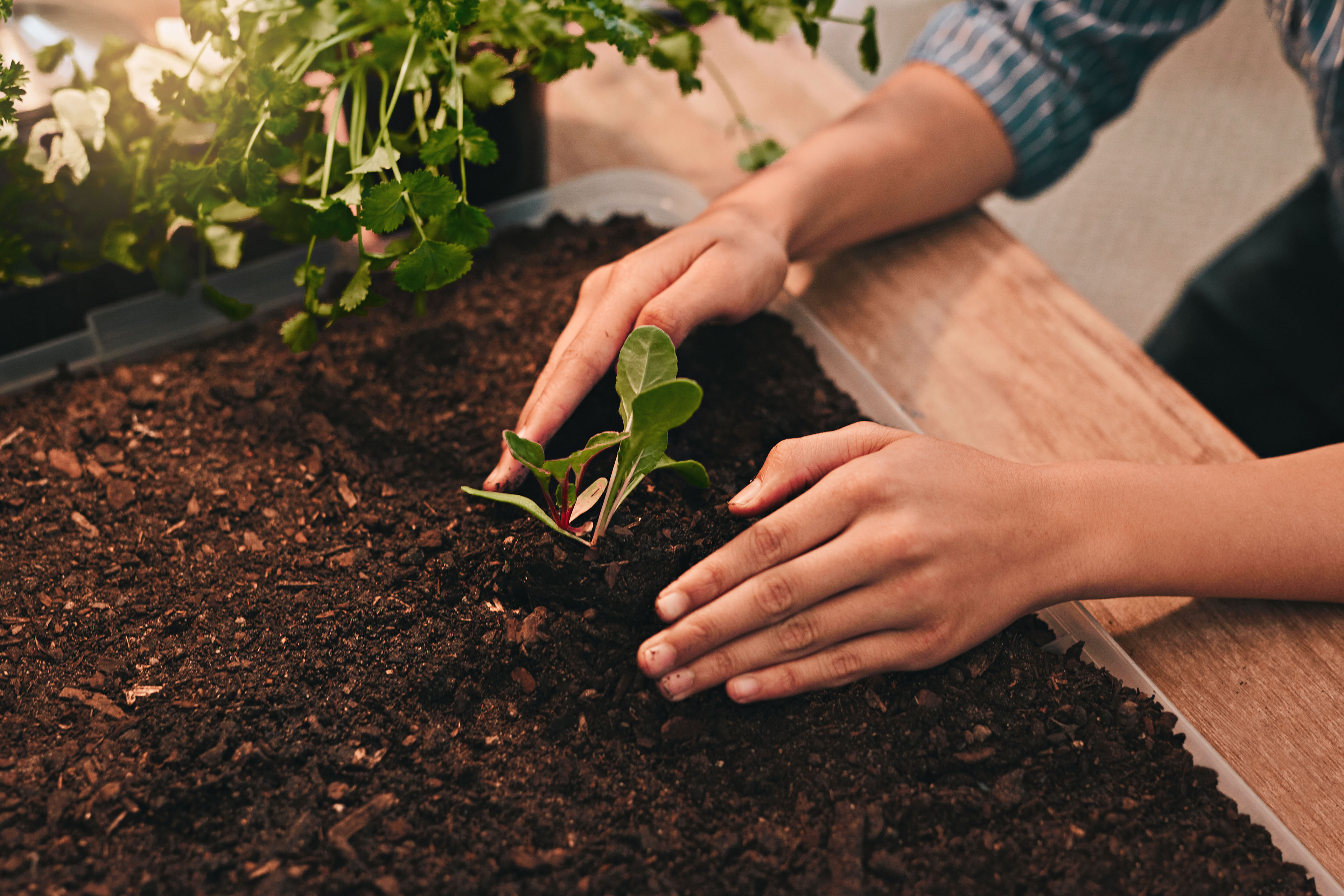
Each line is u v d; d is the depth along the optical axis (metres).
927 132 0.69
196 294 0.65
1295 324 0.81
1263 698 0.54
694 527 0.55
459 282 0.68
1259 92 1.62
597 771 0.51
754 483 0.54
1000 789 0.51
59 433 0.60
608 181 0.72
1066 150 0.72
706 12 0.61
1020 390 0.64
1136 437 0.61
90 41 0.64
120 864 0.48
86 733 0.51
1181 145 1.54
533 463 0.51
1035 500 0.53
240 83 0.56
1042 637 0.55
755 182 0.66
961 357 0.65
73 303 0.63
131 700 0.52
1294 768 0.52
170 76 0.56
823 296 0.68
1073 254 1.40
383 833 0.49
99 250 0.60
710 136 0.77
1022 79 0.70
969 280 0.69
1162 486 0.54
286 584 0.55
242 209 0.58
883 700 0.52
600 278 0.60
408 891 0.48
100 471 0.59
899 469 0.52
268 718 0.52
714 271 0.59
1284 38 0.72
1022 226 1.44
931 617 0.51
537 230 0.71
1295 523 0.53
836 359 0.64
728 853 0.49
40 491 0.58
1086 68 0.71
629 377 0.52
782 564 0.51
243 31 0.56
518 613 0.55
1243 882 0.49
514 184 0.70
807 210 0.65
